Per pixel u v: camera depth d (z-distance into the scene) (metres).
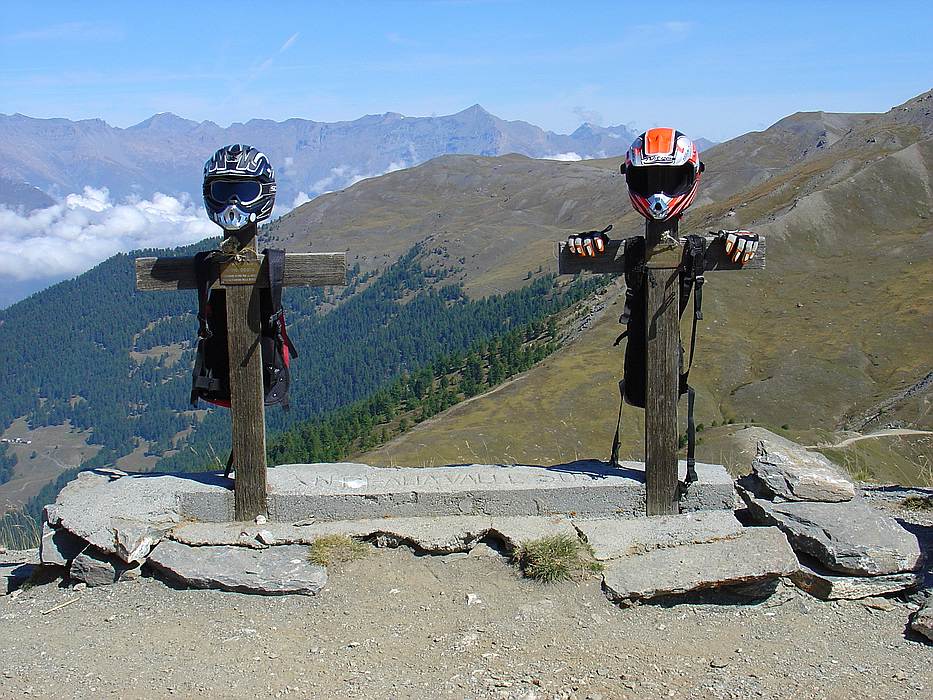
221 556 7.19
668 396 7.79
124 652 6.10
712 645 5.98
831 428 82.06
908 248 120.06
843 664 5.70
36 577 7.75
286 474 8.40
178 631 6.40
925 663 5.71
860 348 96.25
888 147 178.00
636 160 7.54
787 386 89.00
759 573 6.55
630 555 7.02
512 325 189.62
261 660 5.89
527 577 6.92
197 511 7.89
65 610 6.94
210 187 7.58
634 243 7.86
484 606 6.57
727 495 7.85
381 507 7.80
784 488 7.64
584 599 6.60
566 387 80.25
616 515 7.86
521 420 72.19
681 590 6.50
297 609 6.66
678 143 7.47
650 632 6.17
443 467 8.70
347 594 6.82
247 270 7.68
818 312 106.81
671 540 7.14
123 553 7.21
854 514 7.26
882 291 109.38
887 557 6.70
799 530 7.09
